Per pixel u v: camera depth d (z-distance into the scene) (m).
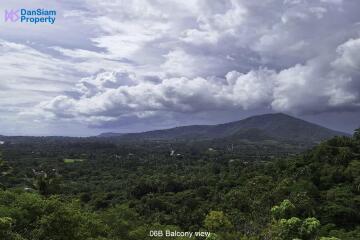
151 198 105.38
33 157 188.62
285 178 93.75
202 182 120.50
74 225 43.31
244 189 96.62
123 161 192.50
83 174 152.12
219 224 73.38
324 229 63.53
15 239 36.88
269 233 51.62
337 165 94.75
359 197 76.44
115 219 68.19
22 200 48.19
